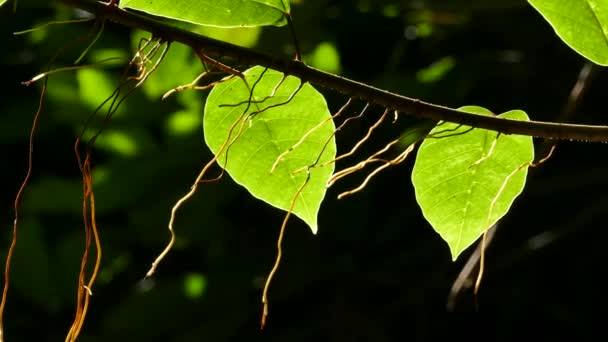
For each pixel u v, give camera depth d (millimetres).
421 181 1085
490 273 2225
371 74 2438
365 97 993
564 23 1032
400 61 2439
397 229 2188
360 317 2193
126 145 2342
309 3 2176
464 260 2146
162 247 2404
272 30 2010
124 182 2205
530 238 2207
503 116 1053
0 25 2498
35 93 2580
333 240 2197
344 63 2445
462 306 2238
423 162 1080
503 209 1084
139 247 2438
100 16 978
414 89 2146
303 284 2197
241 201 2268
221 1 1020
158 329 2260
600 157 2205
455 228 1096
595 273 2215
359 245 2209
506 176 1079
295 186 1079
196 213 2246
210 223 2268
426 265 2199
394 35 2443
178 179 2217
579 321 2186
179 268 2447
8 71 2580
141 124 2291
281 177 1077
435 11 2264
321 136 1065
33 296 2402
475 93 2277
